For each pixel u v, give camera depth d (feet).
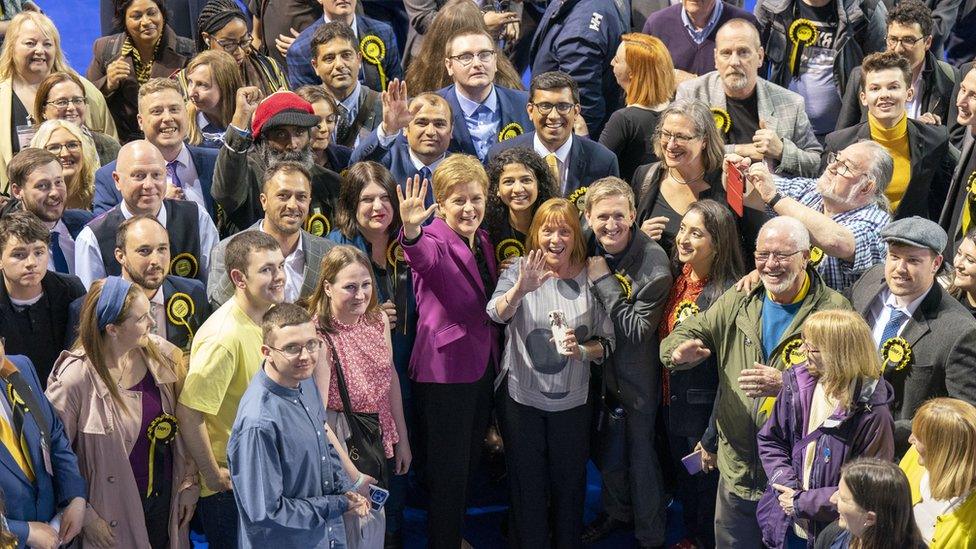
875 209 19.10
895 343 17.04
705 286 18.69
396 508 19.51
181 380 17.10
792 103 21.89
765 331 17.67
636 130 21.68
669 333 18.83
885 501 14.26
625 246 18.90
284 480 15.79
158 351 16.96
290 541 15.97
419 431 19.62
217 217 20.83
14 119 22.34
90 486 16.55
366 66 25.39
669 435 19.54
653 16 24.98
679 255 18.70
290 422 15.72
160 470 17.08
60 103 21.35
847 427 15.94
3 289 17.43
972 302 18.22
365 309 17.78
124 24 24.95
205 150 21.34
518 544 19.67
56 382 16.42
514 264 19.01
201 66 22.45
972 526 14.70
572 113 20.42
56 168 18.97
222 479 17.17
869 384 15.81
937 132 21.93
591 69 24.54
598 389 19.62
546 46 25.13
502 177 19.20
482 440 19.75
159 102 20.53
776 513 16.75
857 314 16.11
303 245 18.85
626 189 18.63
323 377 17.37
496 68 23.63
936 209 23.08
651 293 18.71
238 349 16.97
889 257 17.04
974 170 21.07
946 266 19.70
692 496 19.75
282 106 19.95
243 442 15.51
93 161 20.71
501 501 21.72
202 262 19.62
